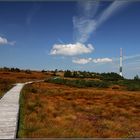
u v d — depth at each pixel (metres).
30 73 164.50
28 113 22.48
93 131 18.36
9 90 44.03
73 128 17.88
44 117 21.89
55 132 16.00
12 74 137.88
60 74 187.00
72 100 40.00
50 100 36.62
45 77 151.25
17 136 14.14
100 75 160.38
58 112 25.36
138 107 37.06
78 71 169.88
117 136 17.25
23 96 35.22
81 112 27.92
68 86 80.62
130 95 54.94
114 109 32.16
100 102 40.31
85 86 82.44
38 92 47.59
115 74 143.00
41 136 14.80
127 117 27.36
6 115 19.27
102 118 24.95
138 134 17.84
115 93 57.75
